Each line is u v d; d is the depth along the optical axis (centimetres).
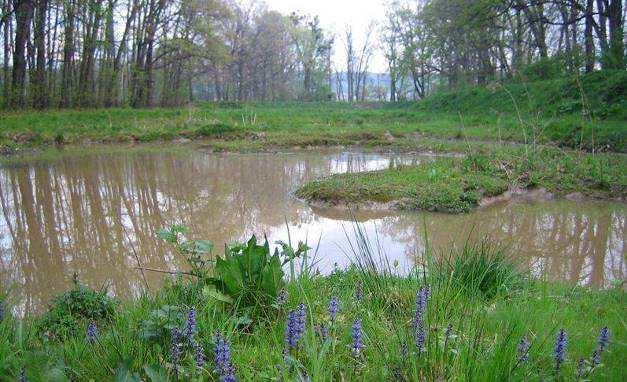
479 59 3884
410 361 285
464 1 2792
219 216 994
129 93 3619
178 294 406
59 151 1991
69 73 3259
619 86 2159
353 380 285
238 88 6106
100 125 2461
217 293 380
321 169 1586
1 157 1811
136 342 325
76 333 399
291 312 293
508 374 271
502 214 995
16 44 2889
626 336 360
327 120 2916
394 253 738
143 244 816
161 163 1711
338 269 555
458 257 532
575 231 887
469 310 370
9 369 289
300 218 971
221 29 4500
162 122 2647
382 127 2556
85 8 3228
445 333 300
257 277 399
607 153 1605
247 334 346
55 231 900
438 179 1160
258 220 961
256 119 2800
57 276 670
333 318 319
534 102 2512
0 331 366
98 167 1614
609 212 1012
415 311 311
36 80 3052
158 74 4816
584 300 478
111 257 750
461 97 3250
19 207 1084
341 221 946
